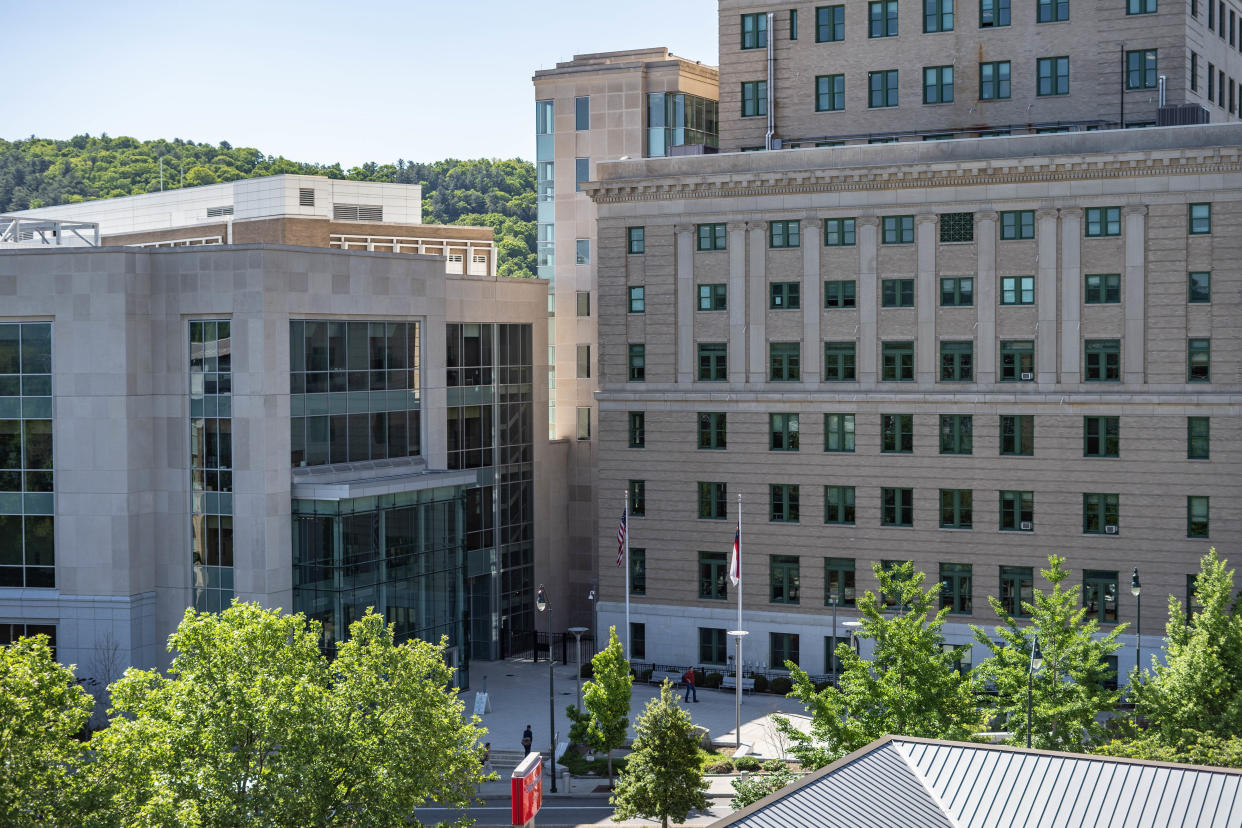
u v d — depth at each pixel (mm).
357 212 129125
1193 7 76875
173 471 70812
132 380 69875
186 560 70875
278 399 69250
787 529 78562
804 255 77875
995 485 74625
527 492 90625
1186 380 71438
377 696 45781
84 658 70125
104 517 69688
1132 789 31641
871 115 81438
